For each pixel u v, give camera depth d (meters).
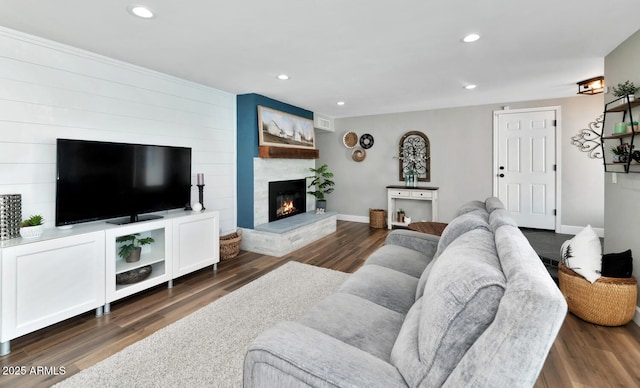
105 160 2.64
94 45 2.58
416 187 5.61
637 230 2.33
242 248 4.33
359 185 6.39
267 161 4.53
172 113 3.47
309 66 3.15
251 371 1.01
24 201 2.39
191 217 3.20
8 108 2.30
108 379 1.70
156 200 3.07
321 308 1.55
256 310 2.52
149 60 2.95
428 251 2.57
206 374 1.74
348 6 2.00
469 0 1.94
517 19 2.20
